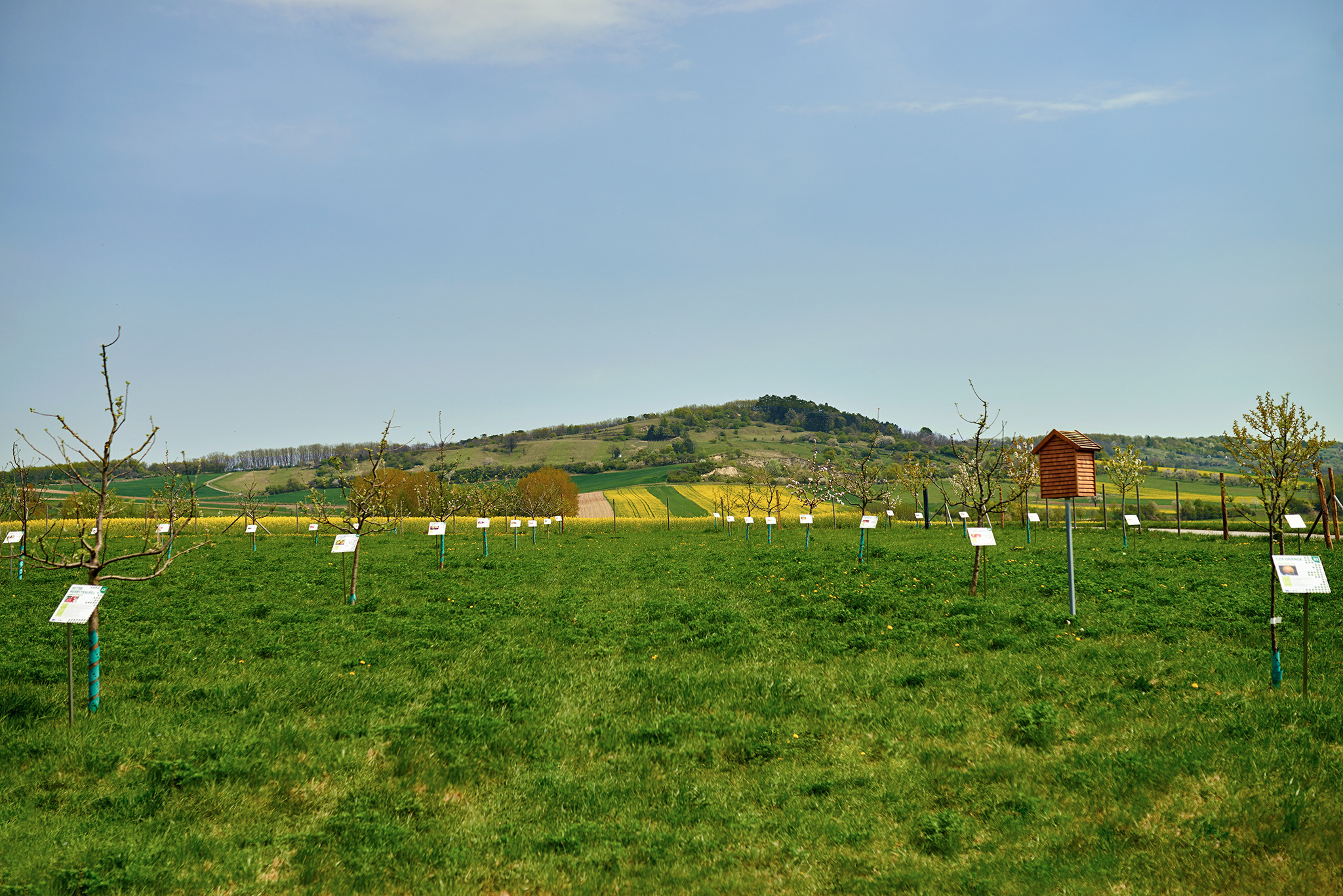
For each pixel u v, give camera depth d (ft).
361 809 31.58
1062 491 59.26
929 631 54.80
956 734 36.99
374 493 76.07
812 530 165.37
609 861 28.09
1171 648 46.80
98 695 41.09
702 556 104.06
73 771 33.73
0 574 95.35
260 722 39.42
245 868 27.32
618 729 39.29
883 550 95.76
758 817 30.76
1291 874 23.56
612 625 60.90
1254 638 48.49
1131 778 29.96
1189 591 63.16
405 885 26.96
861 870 26.94
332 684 45.32
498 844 29.50
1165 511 244.22
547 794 33.17
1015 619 55.67
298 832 29.96
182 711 40.83
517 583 83.35
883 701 41.73
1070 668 44.34
